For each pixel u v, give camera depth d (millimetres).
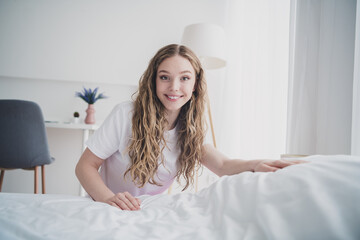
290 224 366
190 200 622
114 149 1021
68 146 2816
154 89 1036
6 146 1924
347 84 1191
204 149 1093
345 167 420
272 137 1797
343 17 1218
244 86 2322
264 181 495
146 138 977
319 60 1326
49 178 2783
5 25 2742
